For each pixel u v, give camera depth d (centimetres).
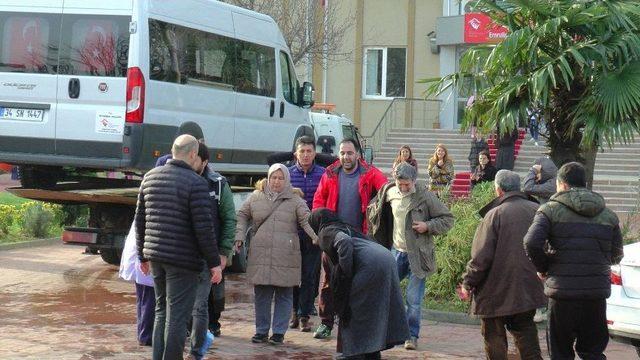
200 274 816
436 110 3356
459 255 1238
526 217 796
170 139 1315
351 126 2398
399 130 3086
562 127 1273
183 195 767
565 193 770
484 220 804
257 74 1543
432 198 986
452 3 3359
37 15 1288
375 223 1007
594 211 760
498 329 813
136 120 1252
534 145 2792
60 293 1241
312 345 991
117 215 1348
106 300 1195
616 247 779
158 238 766
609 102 1185
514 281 788
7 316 1082
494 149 2603
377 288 808
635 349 1028
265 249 978
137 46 1254
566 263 759
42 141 1276
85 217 1605
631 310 884
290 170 1107
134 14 1259
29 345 934
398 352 983
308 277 1054
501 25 1305
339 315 812
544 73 1183
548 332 789
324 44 2950
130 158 1249
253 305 1210
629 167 2622
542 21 1248
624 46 1197
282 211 988
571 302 759
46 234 1814
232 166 1477
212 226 773
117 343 953
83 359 882
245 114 1505
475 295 810
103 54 1265
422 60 3406
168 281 774
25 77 1284
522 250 789
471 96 1301
